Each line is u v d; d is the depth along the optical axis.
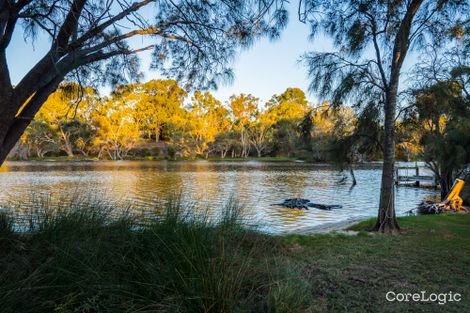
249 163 43.06
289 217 9.91
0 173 25.09
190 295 2.39
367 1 5.47
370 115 5.87
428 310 2.66
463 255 4.26
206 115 53.44
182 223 3.25
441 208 10.24
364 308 2.67
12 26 2.69
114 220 3.43
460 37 5.77
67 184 17.58
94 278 2.42
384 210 5.93
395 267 3.75
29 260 2.60
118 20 3.10
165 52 4.21
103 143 49.78
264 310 2.46
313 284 3.16
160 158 51.66
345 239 5.18
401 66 5.68
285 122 54.47
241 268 2.77
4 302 2.04
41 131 46.06
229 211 4.56
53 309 2.15
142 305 2.32
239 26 3.67
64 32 3.02
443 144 11.67
